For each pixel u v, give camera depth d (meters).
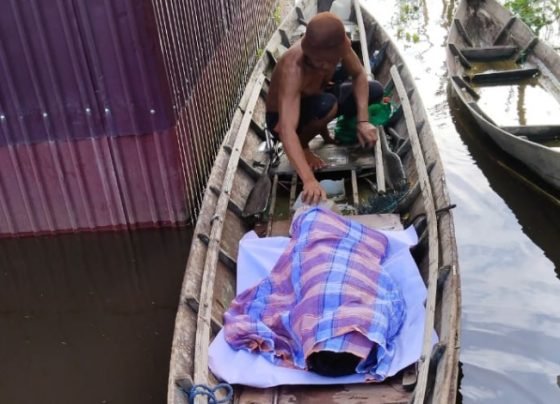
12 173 4.56
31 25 4.00
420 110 4.61
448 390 2.39
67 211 4.74
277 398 2.72
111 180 4.60
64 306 4.27
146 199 4.68
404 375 2.71
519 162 5.06
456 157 5.61
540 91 6.37
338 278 2.90
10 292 4.43
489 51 6.98
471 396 3.36
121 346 3.91
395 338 2.87
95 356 3.85
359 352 2.65
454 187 5.21
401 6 9.82
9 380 3.71
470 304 3.98
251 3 7.50
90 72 4.17
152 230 4.82
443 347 2.62
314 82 3.86
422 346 2.68
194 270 3.26
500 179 5.28
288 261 3.17
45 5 3.93
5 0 3.92
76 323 4.13
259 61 5.74
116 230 4.82
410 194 3.84
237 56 6.80
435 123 6.22
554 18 8.38
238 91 6.81
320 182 4.34
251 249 3.47
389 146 4.65
